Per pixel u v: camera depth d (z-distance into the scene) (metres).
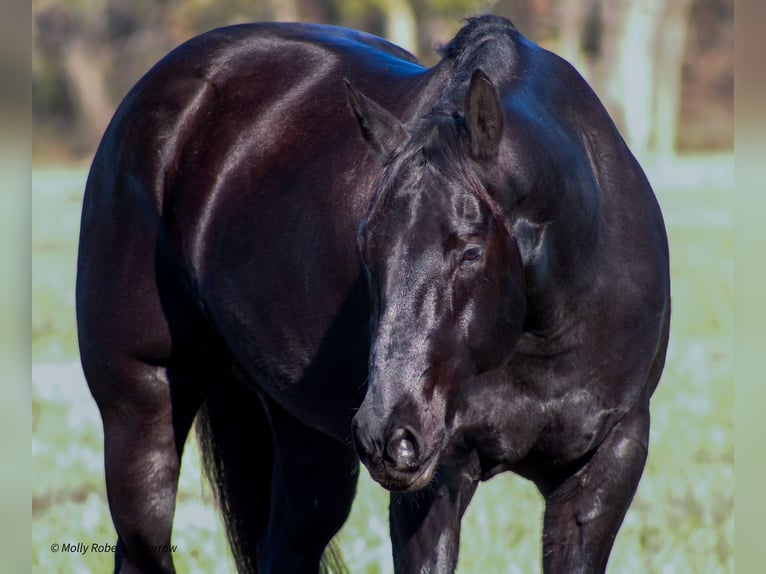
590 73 116.12
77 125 118.94
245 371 13.66
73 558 16.48
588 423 11.02
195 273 13.20
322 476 13.41
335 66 13.10
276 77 13.31
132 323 13.44
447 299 9.57
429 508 10.78
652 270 11.32
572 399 10.95
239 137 13.15
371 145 10.33
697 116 124.19
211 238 13.04
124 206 13.59
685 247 50.44
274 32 13.86
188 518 18.06
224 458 14.39
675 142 123.19
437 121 9.90
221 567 16.16
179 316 13.44
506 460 11.08
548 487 11.52
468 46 11.34
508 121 10.39
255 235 12.55
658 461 20.53
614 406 11.11
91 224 13.89
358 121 10.38
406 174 9.68
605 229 11.14
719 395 25.55
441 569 10.72
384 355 9.48
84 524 17.75
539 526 17.36
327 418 12.33
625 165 11.61
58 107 119.81
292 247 12.13
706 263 45.62
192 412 13.83
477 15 11.88
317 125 12.62
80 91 117.56
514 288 10.01
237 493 14.39
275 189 12.53
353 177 11.81
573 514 11.29
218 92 13.54
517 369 10.80
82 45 117.12
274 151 12.80
